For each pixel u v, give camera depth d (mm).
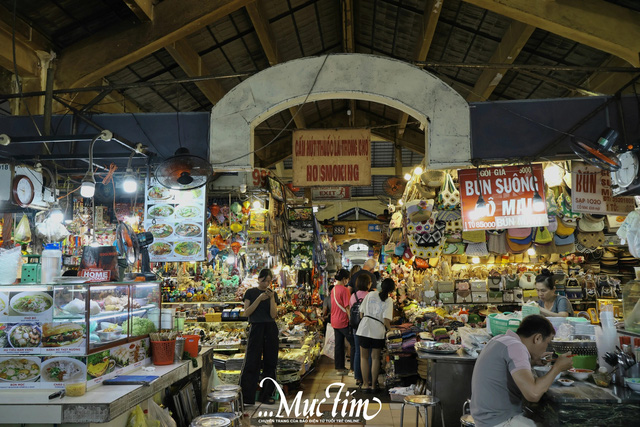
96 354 3322
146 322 4125
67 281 3377
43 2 5570
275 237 8016
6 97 5055
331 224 15336
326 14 8492
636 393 2822
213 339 6578
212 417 3406
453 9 7051
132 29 6203
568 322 4055
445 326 6535
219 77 5160
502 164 4922
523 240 6809
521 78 8039
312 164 5809
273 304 5887
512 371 2834
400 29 8352
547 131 4898
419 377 6586
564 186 6102
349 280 8398
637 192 4285
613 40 5438
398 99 4934
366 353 6395
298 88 4996
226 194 8430
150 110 9047
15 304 3238
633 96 4887
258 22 6980
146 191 5223
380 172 17203
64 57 6305
